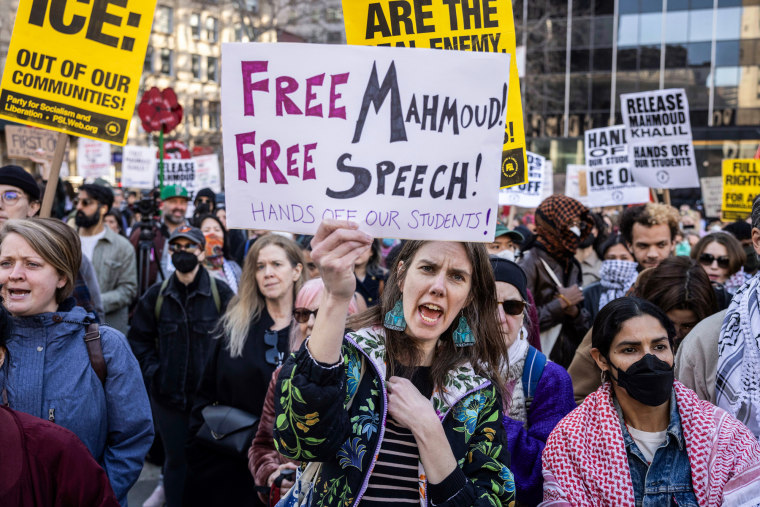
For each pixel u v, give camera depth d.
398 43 3.00
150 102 11.32
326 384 1.88
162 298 5.06
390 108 2.06
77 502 2.07
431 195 2.07
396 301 2.17
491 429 2.14
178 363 4.94
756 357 2.70
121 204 14.53
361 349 2.11
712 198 13.30
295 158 2.08
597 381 3.39
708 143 36.84
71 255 2.86
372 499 2.03
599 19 37.72
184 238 4.92
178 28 43.31
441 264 2.09
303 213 2.09
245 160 2.09
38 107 3.66
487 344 2.27
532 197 8.77
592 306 5.36
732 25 36.09
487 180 2.08
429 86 2.06
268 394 3.45
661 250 5.09
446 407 2.09
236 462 3.93
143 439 2.96
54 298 2.88
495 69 2.06
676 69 37.03
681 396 2.47
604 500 2.41
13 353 2.74
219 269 6.68
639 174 7.33
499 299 3.08
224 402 4.01
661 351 2.46
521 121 2.98
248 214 2.10
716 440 2.38
